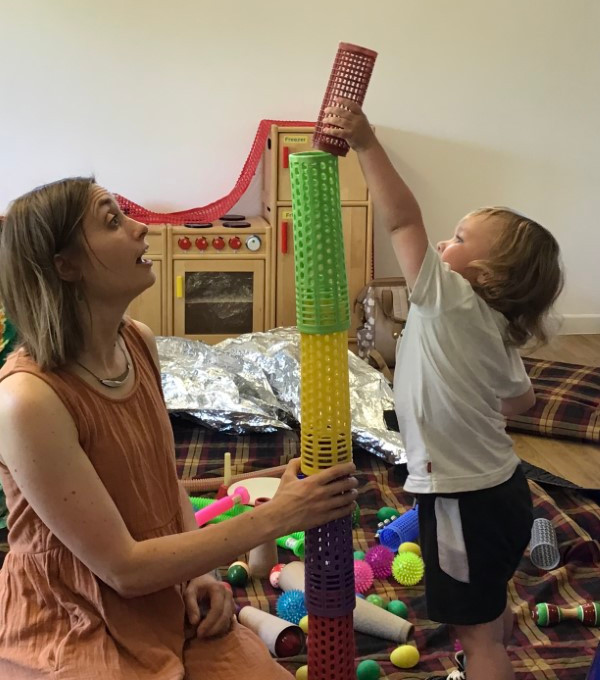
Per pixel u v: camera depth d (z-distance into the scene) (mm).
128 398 1286
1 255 1202
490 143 4062
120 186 3896
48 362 1184
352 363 3012
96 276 1221
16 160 3805
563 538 2100
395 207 1309
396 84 3934
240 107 3867
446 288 1372
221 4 3736
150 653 1218
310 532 1233
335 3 3799
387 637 1726
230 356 3086
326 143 1205
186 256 3648
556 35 3961
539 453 2756
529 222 1500
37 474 1140
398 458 2504
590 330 4312
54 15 3656
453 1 3859
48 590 1224
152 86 3793
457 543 1428
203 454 2588
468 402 1418
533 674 1612
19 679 1198
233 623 1390
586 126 4090
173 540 1188
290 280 3758
